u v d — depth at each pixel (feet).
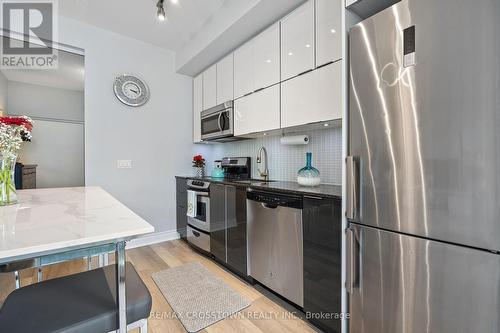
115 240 2.52
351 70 4.19
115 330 2.66
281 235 5.83
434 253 3.24
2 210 3.56
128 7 7.83
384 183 3.74
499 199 2.72
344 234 4.41
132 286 3.16
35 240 2.27
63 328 2.40
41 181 9.26
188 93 11.57
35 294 2.98
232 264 7.46
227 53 9.24
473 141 2.88
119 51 9.53
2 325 2.42
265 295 6.25
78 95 9.90
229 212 7.61
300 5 6.43
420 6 3.30
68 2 7.60
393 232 3.66
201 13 8.16
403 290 3.56
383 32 3.73
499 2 2.68
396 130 3.58
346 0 4.31
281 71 6.86
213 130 9.80
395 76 3.58
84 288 3.12
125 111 9.75
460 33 2.96
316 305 5.00
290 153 8.18
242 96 8.38
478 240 2.88
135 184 10.00
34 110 9.23
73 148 9.86
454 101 3.01
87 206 3.89
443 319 3.18
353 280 4.19
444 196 3.13
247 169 9.61
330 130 6.99
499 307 2.76
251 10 6.66
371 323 3.97
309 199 5.15
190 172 11.56
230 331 4.91
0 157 3.96
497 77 2.70
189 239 9.86
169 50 10.87
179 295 6.19
